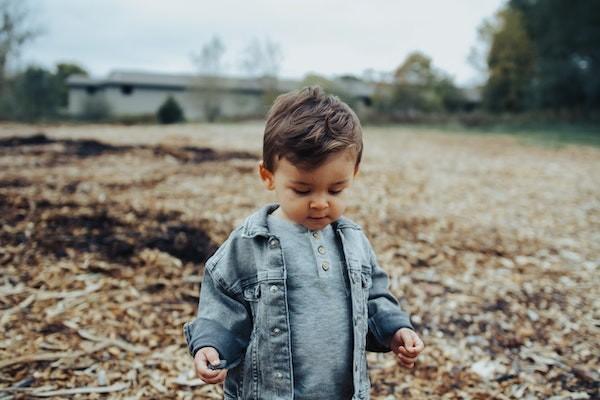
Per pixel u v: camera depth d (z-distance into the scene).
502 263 4.43
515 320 3.46
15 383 2.47
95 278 3.63
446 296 3.77
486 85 28.83
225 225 4.64
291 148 1.31
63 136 10.47
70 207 4.89
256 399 1.46
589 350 3.11
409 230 5.01
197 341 1.45
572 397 2.65
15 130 12.24
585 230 5.53
